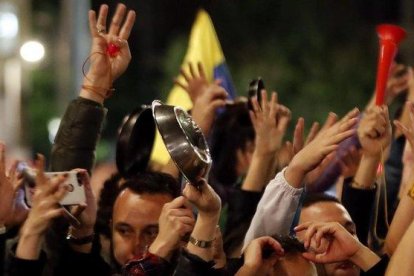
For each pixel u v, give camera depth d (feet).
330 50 117.60
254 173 33.42
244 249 28.86
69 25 97.50
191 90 37.55
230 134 38.70
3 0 114.93
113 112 131.64
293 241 27.96
